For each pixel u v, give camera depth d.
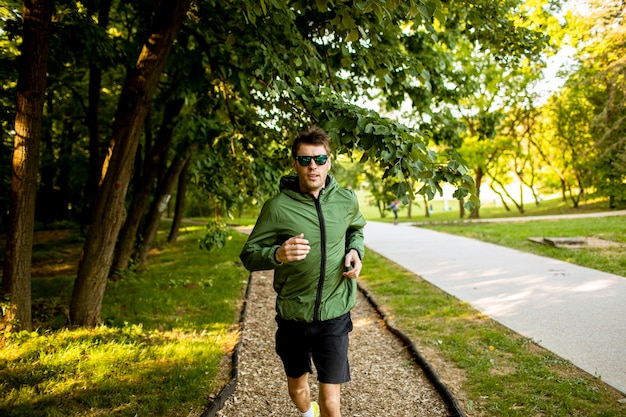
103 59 6.81
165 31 4.62
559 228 13.72
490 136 7.04
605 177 21.36
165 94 7.57
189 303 6.13
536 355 4.11
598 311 5.39
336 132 2.82
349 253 2.53
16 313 4.32
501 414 3.12
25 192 4.31
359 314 5.92
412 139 2.52
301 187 2.52
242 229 20.59
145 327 5.02
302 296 2.49
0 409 3.03
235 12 4.41
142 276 8.07
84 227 15.22
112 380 3.54
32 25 4.14
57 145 15.26
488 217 27.17
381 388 3.66
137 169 10.77
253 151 5.88
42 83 4.29
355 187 28.92
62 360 3.81
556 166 28.20
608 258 8.58
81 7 7.11
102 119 12.80
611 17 12.80
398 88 5.89
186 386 3.46
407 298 6.44
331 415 2.43
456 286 7.13
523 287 6.82
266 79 3.86
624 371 3.68
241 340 4.71
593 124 14.61
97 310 4.89
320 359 2.49
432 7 2.41
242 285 7.59
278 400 3.47
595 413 3.05
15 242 4.31
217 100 6.49
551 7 7.64
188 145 7.04
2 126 7.39
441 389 3.50
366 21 3.68
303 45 4.01
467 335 4.75
